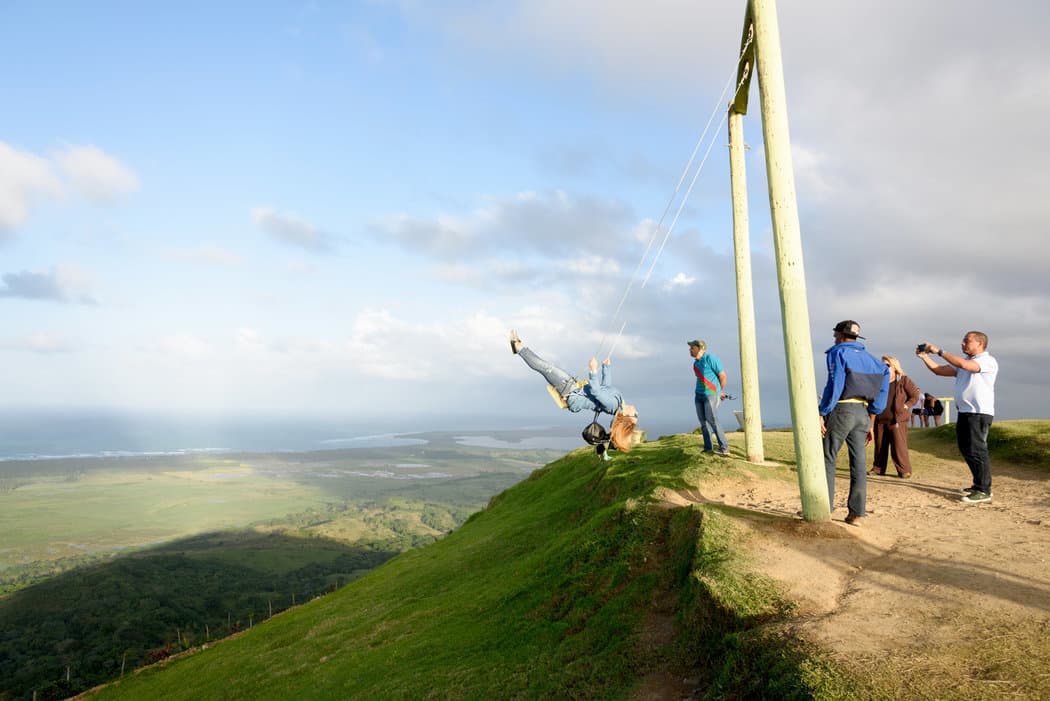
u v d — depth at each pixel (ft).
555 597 32.30
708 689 18.90
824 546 24.11
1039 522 26.89
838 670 14.98
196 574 538.88
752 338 44.78
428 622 40.68
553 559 36.96
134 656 311.06
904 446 40.57
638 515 33.12
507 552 52.90
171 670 64.28
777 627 18.12
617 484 48.49
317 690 34.99
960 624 16.65
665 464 48.47
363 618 51.31
